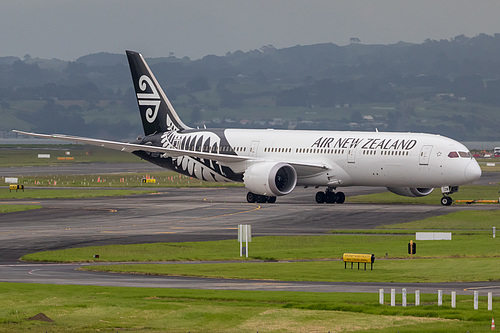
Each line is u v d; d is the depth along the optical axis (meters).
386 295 118.56
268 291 122.06
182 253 174.25
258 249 179.88
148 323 100.50
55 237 198.25
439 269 146.00
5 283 129.25
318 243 187.62
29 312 105.50
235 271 146.12
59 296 115.38
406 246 178.75
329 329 97.69
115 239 194.50
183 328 98.31
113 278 137.38
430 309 107.25
